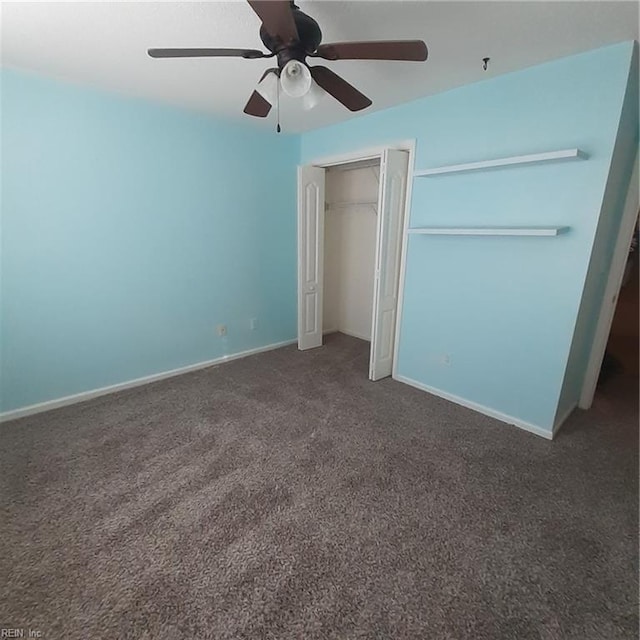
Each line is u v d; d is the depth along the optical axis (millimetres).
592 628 1290
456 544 1630
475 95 2426
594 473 2096
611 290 2566
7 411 2602
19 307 2527
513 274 2438
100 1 1515
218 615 1322
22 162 2379
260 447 2334
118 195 2812
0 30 1762
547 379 2385
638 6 1527
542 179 2205
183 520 1749
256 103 1924
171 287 3271
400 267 3199
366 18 1635
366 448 2330
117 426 2557
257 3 1113
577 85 2000
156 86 2496
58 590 1403
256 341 4078
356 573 1489
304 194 3773
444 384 3018
